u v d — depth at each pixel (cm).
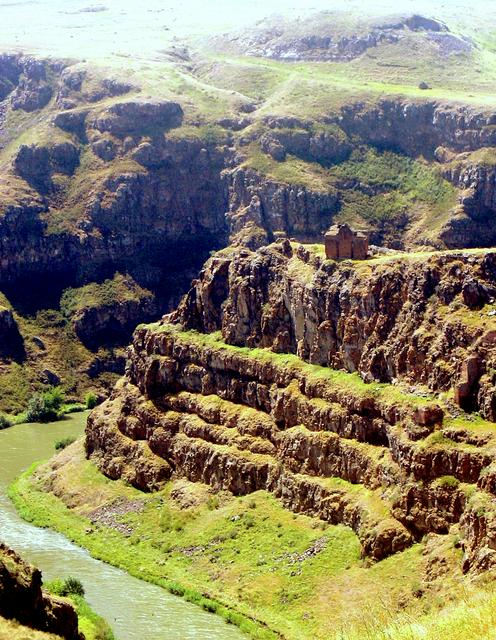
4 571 11100
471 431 14425
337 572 14800
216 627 14588
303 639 13738
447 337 15488
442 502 14138
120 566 16800
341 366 17250
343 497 15788
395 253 18400
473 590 11775
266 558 15812
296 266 18750
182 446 18938
